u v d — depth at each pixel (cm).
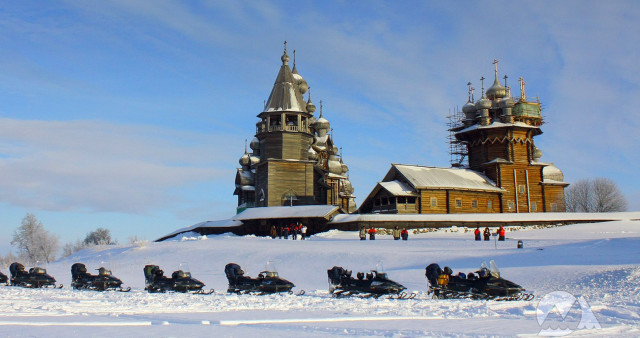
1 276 3397
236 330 1277
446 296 2269
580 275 2655
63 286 3306
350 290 2370
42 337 1099
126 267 4194
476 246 4334
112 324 1336
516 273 2880
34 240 10169
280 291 2489
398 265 3462
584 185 11150
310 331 1285
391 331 1290
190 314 1669
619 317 1627
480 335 1241
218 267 3909
